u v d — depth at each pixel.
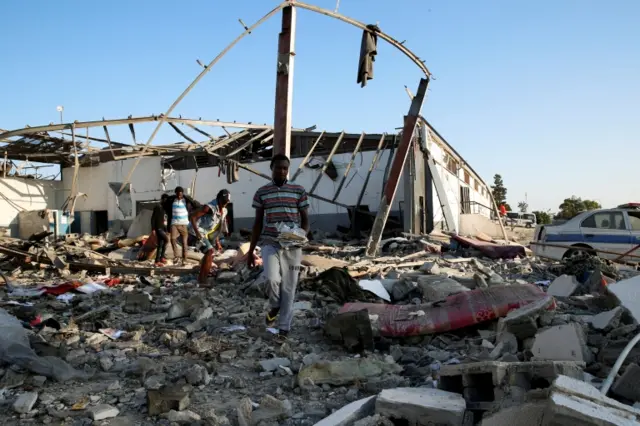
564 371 2.87
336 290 6.85
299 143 23.14
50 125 15.05
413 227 17.89
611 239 11.59
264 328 5.27
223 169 20.69
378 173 21.45
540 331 3.97
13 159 24.92
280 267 4.89
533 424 2.40
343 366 3.85
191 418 3.04
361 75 9.57
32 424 3.00
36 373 3.75
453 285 6.66
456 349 4.59
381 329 4.94
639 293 5.41
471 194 28.38
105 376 3.85
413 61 11.15
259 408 3.27
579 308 6.06
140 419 3.08
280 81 8.98
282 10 8.97
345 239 20.69
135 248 13.31
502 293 5.21
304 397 3.51
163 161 25.25
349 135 22.17
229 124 18.02
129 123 15.12
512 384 2.85
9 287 7.57
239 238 19.81
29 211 24.84
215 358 4.35
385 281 7.33
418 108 12.59
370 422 2.75
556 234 12.21
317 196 21.28
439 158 21.14
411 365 4.06
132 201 25.83
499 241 17.86
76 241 15.27
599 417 2.07
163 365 4.11
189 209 11.32
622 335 4.33
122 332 5.18
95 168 27.09
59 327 5.19
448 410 2.71
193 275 9.23
